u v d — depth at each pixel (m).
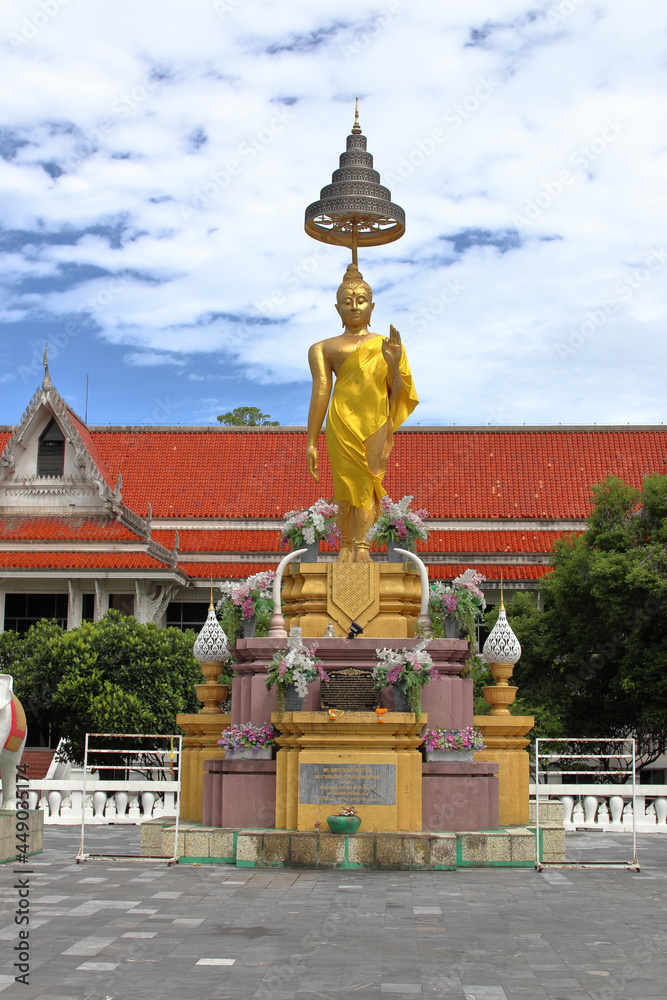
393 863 17.62
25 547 49.53
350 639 19.70
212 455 57.47
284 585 21.98
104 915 13.90
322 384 22.50
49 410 51.69
